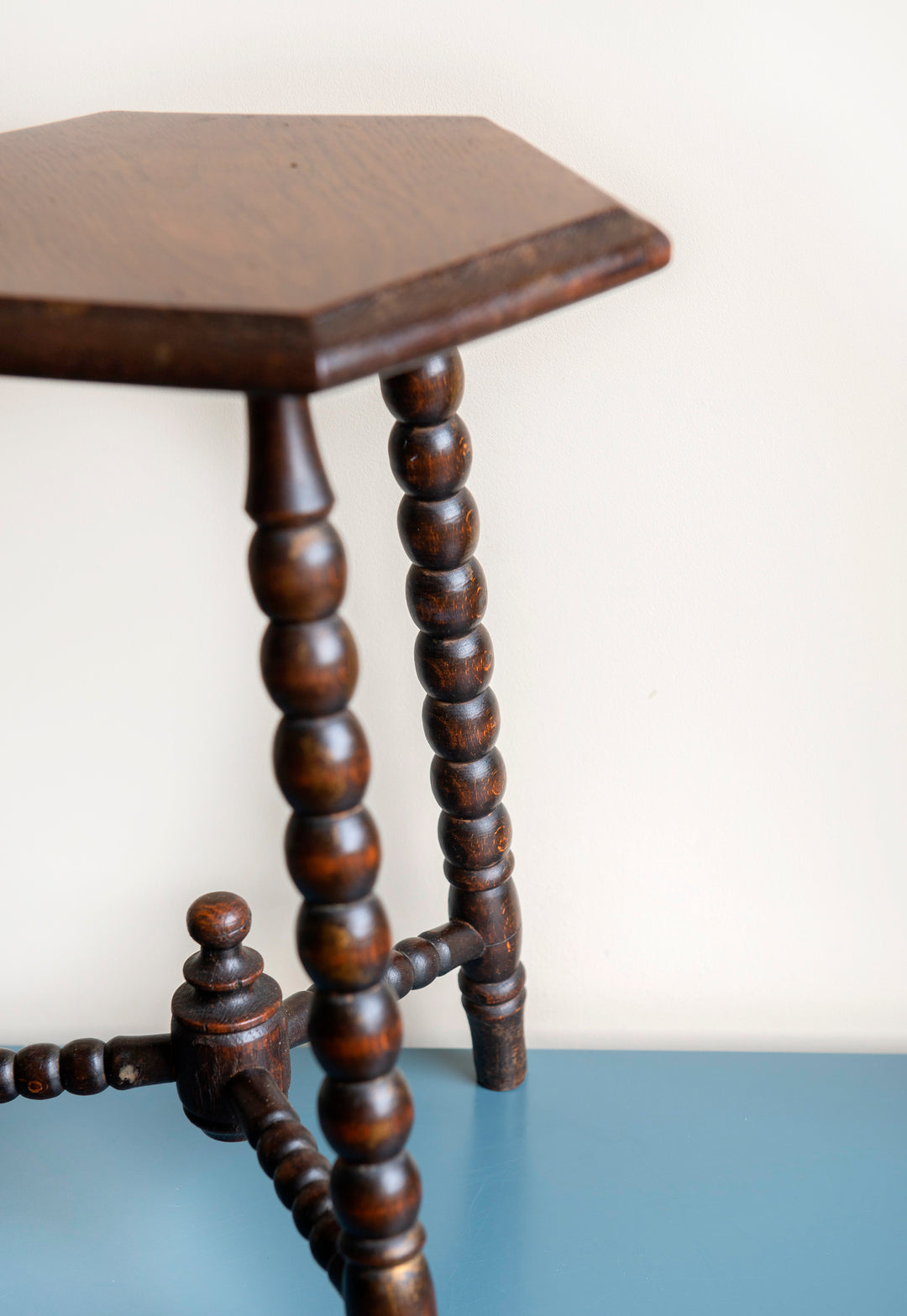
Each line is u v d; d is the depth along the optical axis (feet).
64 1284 2.23
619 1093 2.68
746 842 2.73
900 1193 2.38
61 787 2.75
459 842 2.42
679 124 2.27
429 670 2.29
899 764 2.64
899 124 2.23
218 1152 2.56
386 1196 1.67
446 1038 2.91
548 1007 2.91
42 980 2.90
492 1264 2.24
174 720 2.69
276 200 1.62
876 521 2.48
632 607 2.58
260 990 2.14
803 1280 2.19
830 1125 2.56
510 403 2.46
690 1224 2.32
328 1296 2.20
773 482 2.47
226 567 2.57
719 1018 2.87
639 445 2.46
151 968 2.89
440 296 1.32
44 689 2.67
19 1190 2.45
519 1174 2.44
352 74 2.31
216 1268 2.26
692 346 2.39
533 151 1.81
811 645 2.57
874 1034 2.84
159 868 2.81
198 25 2.29
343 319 1.25
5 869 2.81
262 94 2.33
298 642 1.47
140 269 1.38
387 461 2.51
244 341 1.23
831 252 2.31
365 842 1.56
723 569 2.54
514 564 2.57
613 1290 2.18
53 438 2.49
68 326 1.28
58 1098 2.72
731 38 2.21
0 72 2.33
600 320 2.39
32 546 2.57
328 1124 1.65
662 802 2.72
